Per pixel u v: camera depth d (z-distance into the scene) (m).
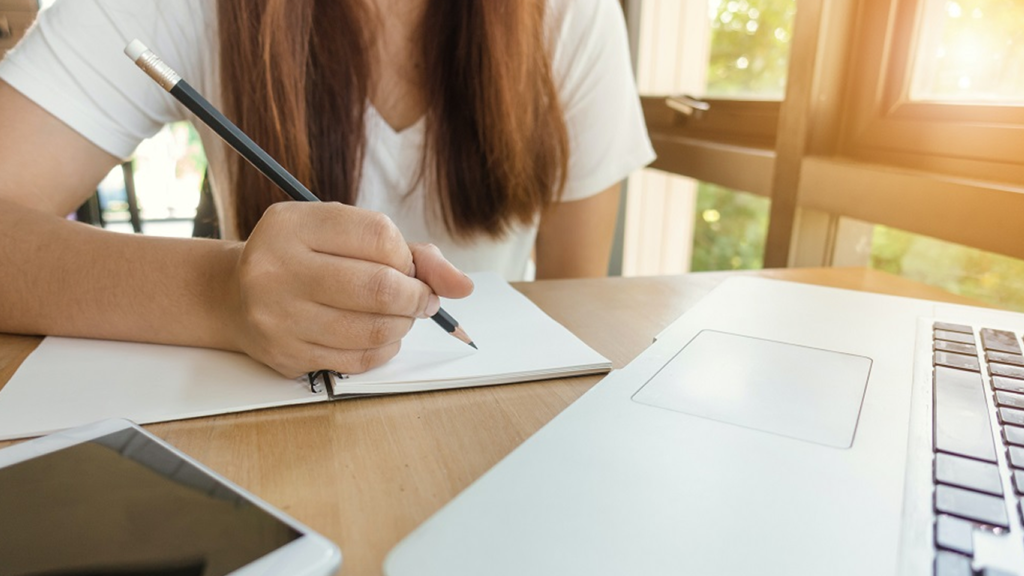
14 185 0.60
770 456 0.27
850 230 0.94
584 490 0.24
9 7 1.54
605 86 0.89
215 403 0.36
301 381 0.40
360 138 0.74
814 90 0.87
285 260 0.38
